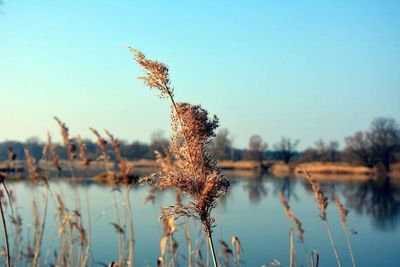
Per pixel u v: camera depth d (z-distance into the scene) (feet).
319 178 211.41
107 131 27.91
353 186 167.22
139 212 79.56
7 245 12.67
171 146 11.67
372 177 236.22
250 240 65.21
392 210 110.52
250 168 303.27
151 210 81.05
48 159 30.81
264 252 58.75
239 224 79.97
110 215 75.56
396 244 70.44
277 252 59.57
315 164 297.33
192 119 11.32
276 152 379.96
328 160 340.39
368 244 70.23
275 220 86.28
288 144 334.24
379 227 86.84
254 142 336.49
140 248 54.70
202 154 11.41
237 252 24.80
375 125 290.97
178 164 11.59
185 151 11.45
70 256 28.55
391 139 288.51
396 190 156.25
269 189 149.18
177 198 17.47
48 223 56.34
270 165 309.63
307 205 110.83
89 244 28.66
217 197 11.28
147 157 156.15
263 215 92.22
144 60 11.18
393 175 261.03
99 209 80.43
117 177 28.86
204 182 11.22
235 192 138.92
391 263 58.03
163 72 11.21
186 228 28.19
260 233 71.67
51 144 30.63
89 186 128.36
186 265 34.22
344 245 68.08
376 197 135.54
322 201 25.76
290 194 135.03
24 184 114.83
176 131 11.57
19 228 31.42
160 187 11.33
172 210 11.28
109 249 53.72
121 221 70.13
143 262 48.26
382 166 274.98
